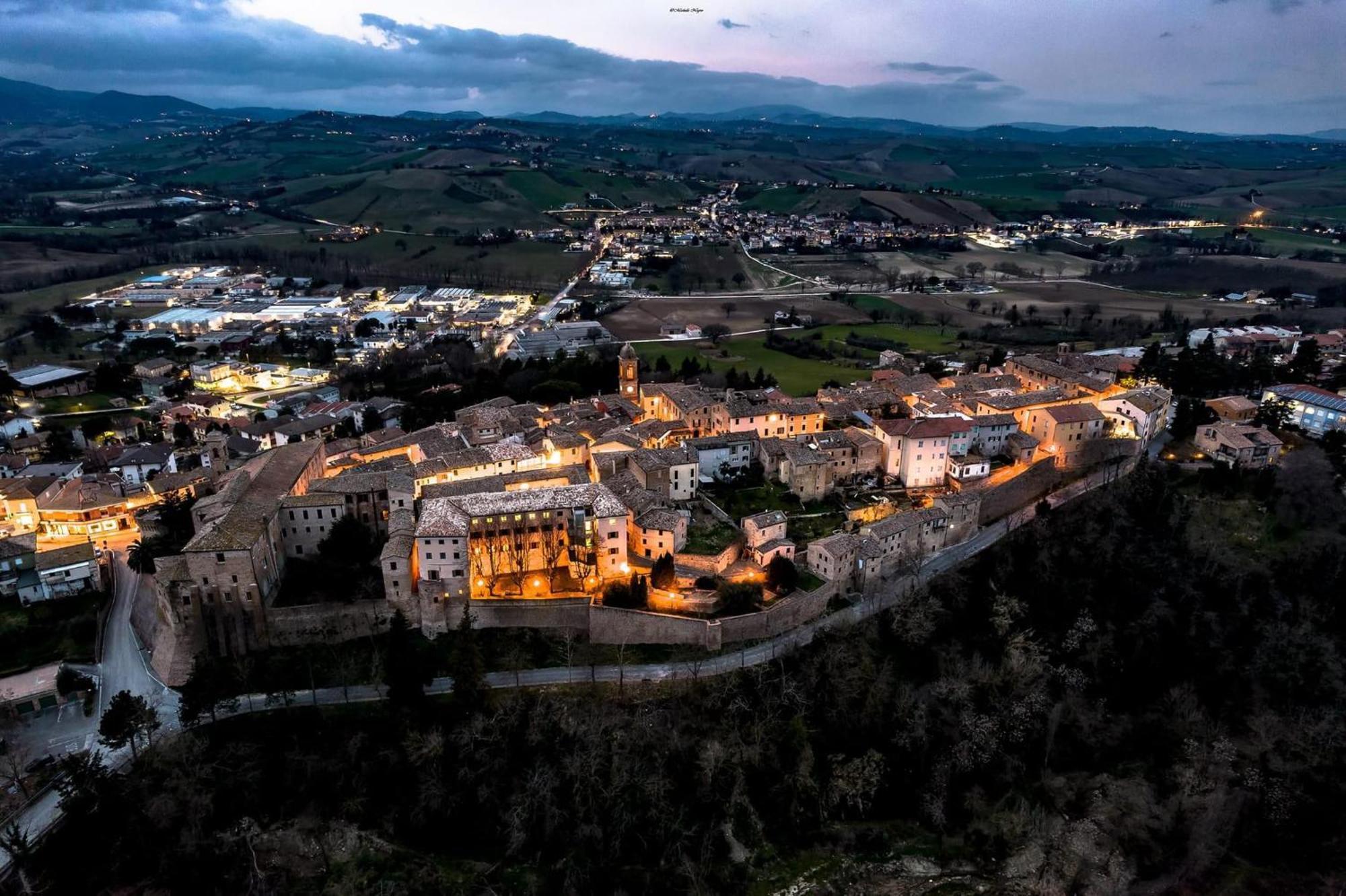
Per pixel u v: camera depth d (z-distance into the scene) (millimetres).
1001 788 123750
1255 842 118625
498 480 153500
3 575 138125
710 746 116812
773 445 174875
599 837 110438
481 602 131875
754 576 140750
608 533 137375
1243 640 140125
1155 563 149750
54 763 111625
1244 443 177875
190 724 115125
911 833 119562
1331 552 148125
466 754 114875
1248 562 150625
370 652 129250
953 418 179125
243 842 107812
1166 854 116688
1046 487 179000
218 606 125875
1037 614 142875
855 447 175750
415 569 132750
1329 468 163625
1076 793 122500
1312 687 132500
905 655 136875
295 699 122312
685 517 147375
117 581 149250
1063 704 129750
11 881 98938
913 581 147500
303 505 143125
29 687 121875
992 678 131500
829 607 142875
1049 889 112500
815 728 125188
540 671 127000
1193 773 120875
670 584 135125
